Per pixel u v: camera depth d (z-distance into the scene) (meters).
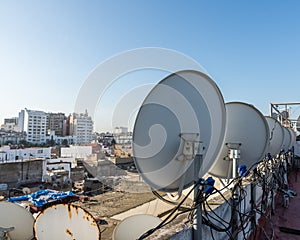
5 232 2.67
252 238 4.07
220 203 3.08
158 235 1.95
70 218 2.21
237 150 3.67
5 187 18.31
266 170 5.56
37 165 21.16
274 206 6.54
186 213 2.54
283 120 17.27
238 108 4.29
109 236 3.05
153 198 4.32
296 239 4.73
